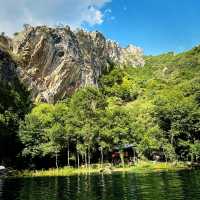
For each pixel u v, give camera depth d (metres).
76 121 117.00
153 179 64.44
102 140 114.31
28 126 111.38
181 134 119.88
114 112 121.69
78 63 189.75
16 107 141.38
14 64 160.25
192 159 115.00
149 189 48.75
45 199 42.91
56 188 54.88
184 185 51.75
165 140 116.12
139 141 118.75
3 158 111.56
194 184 52.59
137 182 59.84
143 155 120.12
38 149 108.00
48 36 176.00
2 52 154.88
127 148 128.88
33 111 140.25
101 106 162.88
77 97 158.88
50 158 115.75
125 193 45.62
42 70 171.88
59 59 179.00
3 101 136.50
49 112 132.50
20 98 149.25
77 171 99.88
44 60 172.88
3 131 110.56
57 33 182.88
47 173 96.06
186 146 116.56
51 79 173.75
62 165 116.56
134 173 85.19
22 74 161.75
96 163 118.44
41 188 55.56
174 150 114.69
